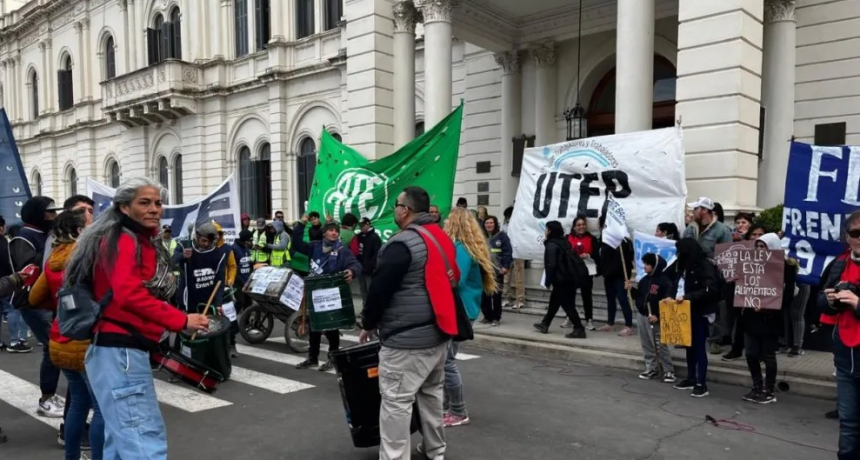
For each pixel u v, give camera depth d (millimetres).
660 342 6430
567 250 8383
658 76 13828
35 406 6008
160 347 3633
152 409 3141
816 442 4902
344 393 4426
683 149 8289
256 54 21625
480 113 16250
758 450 4727
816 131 10906
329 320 7008
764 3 10875
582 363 7754
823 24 10797
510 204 15469
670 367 6727
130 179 3203
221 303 7336
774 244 7059
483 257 5094
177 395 6336
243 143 22688
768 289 5793
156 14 25703
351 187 11359
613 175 8680
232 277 8062
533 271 12461
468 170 16547
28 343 9344
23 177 7734
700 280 6062
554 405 5914
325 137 12102
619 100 9570
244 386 6676
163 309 3086
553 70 15023
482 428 5234
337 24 19094
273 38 20875
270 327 9266
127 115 25438
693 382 6441
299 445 4859
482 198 16188
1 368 7676
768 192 11000
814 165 6348
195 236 7250
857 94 10500
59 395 6328
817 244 6324
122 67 27547
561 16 14336
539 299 11273
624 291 8703
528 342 8398
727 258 6145
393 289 3873
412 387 3994
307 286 7062
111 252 3045
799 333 7312
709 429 5207
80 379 4016
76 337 3125
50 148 33125
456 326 4062
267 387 6621
